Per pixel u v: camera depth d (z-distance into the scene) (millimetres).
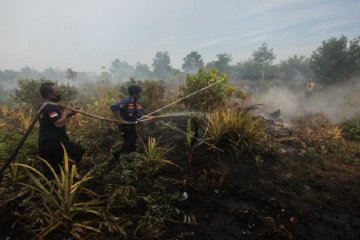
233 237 2943
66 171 3031
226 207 3439
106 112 6918
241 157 4676
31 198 3355
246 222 3180
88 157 4602
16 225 2984
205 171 4176
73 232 2834
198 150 4859
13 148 4164
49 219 3033
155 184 3773
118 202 3342
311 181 4082
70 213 3012
